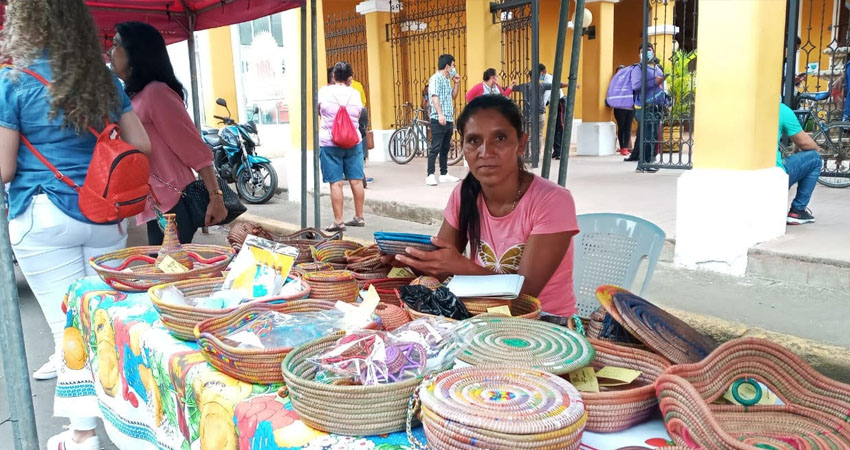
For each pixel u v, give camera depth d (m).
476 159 1.98
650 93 9.04
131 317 1.86
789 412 1.16
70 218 2.44
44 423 3.04
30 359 3.73
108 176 2.40
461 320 1.50
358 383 1.23
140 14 5.06
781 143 7.28
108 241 2.63
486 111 1.96
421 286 1.67
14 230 2.42
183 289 1.93
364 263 2.13
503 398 1.01
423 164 10.55
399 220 6.98
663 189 7.01
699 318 3.44
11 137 2.29
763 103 4.55
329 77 8.38
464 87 10.89
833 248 4.47
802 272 4.37
